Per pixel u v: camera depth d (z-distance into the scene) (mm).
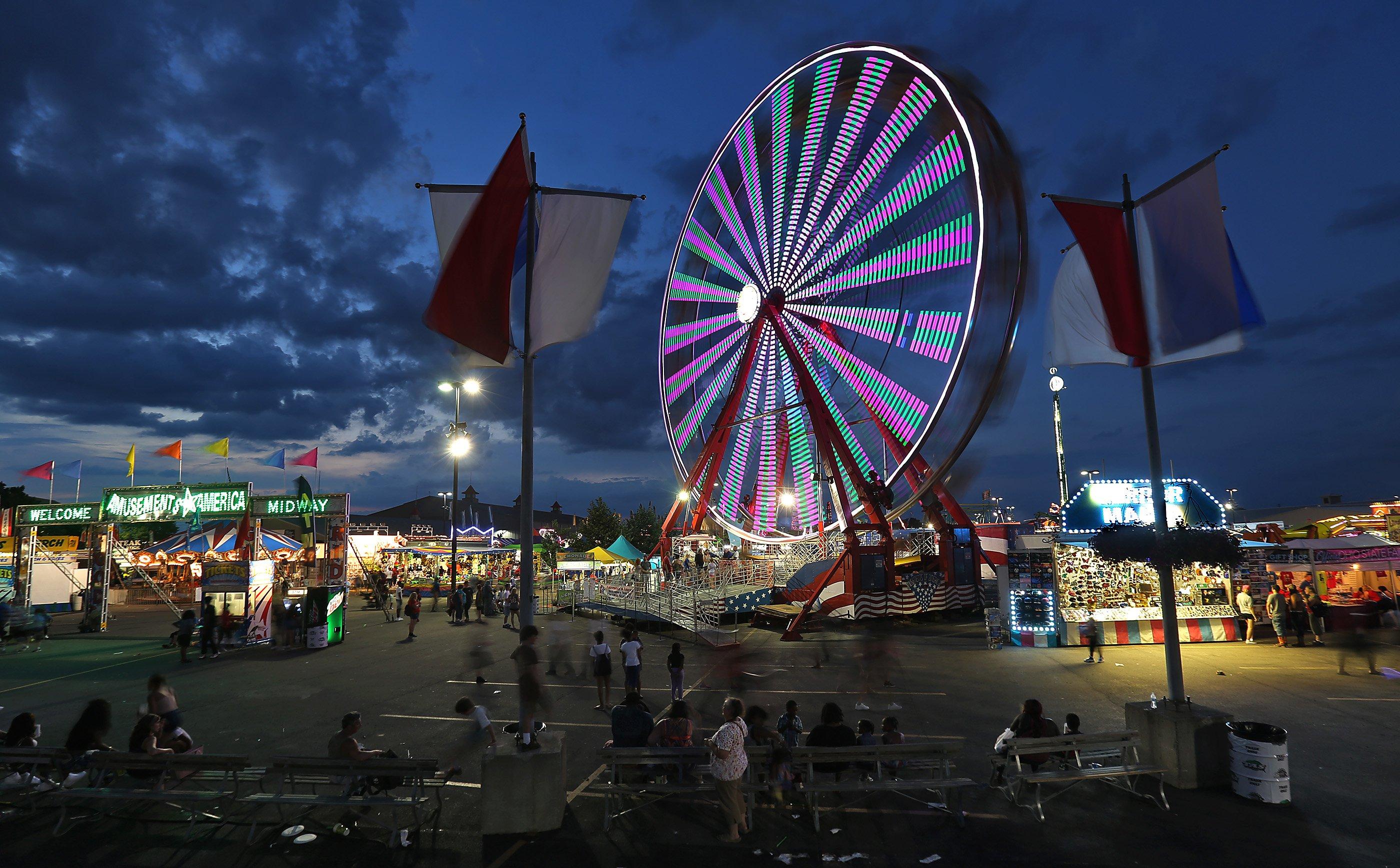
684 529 39594
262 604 24766
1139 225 9703
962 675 16828
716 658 20328
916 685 15836
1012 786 8703
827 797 9195
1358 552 25375
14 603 30406
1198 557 9203
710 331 37625
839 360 28125
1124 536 9703
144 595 43406
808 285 30234
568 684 17031
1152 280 9500
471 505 75938
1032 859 7305
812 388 29625
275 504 27578
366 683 17359
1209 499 21672
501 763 8188
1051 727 9359
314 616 23562
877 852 7570
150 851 7879
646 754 8492
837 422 28469
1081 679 16125
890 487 26156
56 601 38156
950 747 8484
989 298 20406
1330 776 9500
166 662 21266
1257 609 22344
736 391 34969
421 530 67000
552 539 59312
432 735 12430
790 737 10055
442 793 9492
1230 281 8508
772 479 33656
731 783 7961
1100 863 7168
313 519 27609
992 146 20453
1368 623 22500
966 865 7215
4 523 37844
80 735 9344
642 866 7344
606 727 13008
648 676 17844
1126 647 20328
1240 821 8086
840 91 27703
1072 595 21344
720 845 7820
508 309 9180
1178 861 7152
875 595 26203
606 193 9758
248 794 9359
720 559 33938
